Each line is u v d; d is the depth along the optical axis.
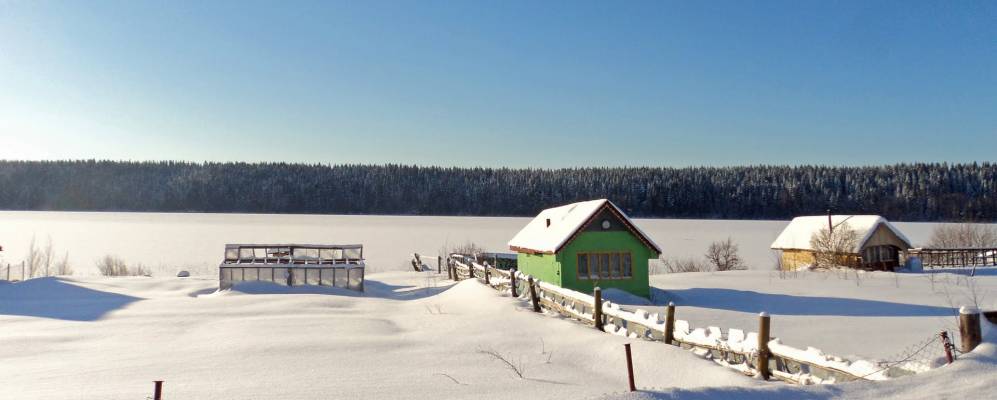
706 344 11.39
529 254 31.25
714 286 30.36
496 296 21.62
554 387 10.12
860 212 135.50
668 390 7.73
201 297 25.03
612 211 26.12
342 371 11.55
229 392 9.94
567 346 13.60
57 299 23.30
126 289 27.38
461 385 10.33
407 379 10.84
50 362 12.50
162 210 167.25
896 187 135.75
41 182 171.38
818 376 9.06
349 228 97.44
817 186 145.75
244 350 13.59
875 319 19.56
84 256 53.56
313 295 24.62
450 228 98.94
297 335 15.60
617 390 9.82
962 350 8.59
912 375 7.95
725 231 92.44
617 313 14.21
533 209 158.50
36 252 39.69
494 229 96.00
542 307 18.98
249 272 27.97
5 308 20.73
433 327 16.91
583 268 26.03
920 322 18.80
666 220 133.88
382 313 20.33
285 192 169.12
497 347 13.80
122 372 11.52
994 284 30.61
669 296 26.42
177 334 15.90
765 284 31.00
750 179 153.25
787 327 18.11
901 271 39.44
